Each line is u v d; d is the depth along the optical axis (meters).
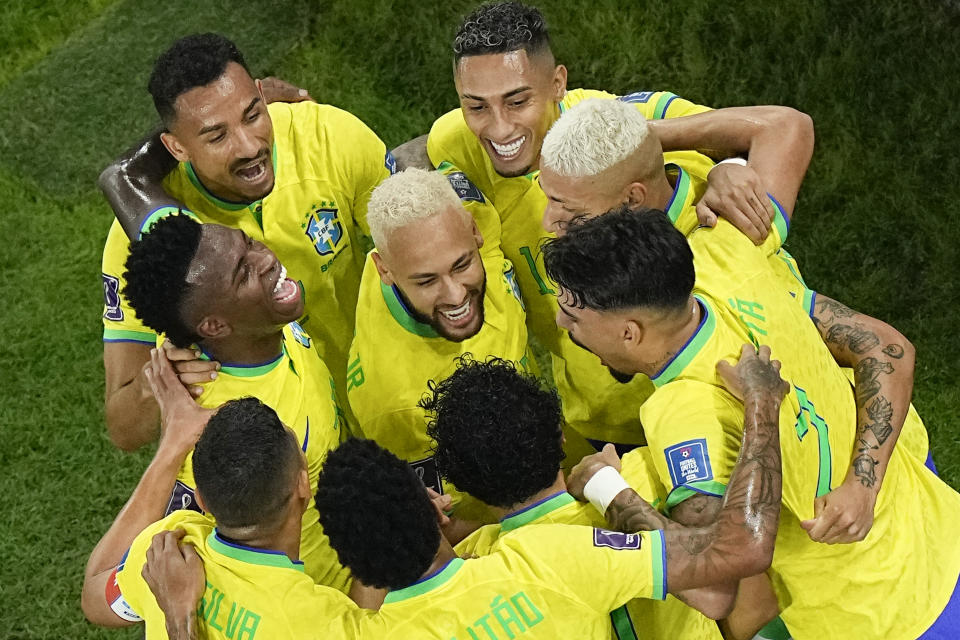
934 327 11.70
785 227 7.17
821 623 6.80
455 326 7.11
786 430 5.91
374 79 13.85
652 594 5.57
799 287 7.19
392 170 8.75
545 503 6.00
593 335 6.00
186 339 6.82
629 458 6.44
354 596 6.64
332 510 5.39
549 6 13.99
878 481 6.40
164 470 6.70
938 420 11.08
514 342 7.80
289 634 5.68
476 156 8.27
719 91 13.41
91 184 13.50
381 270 7.09
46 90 14.24
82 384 12.07
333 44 14.15
